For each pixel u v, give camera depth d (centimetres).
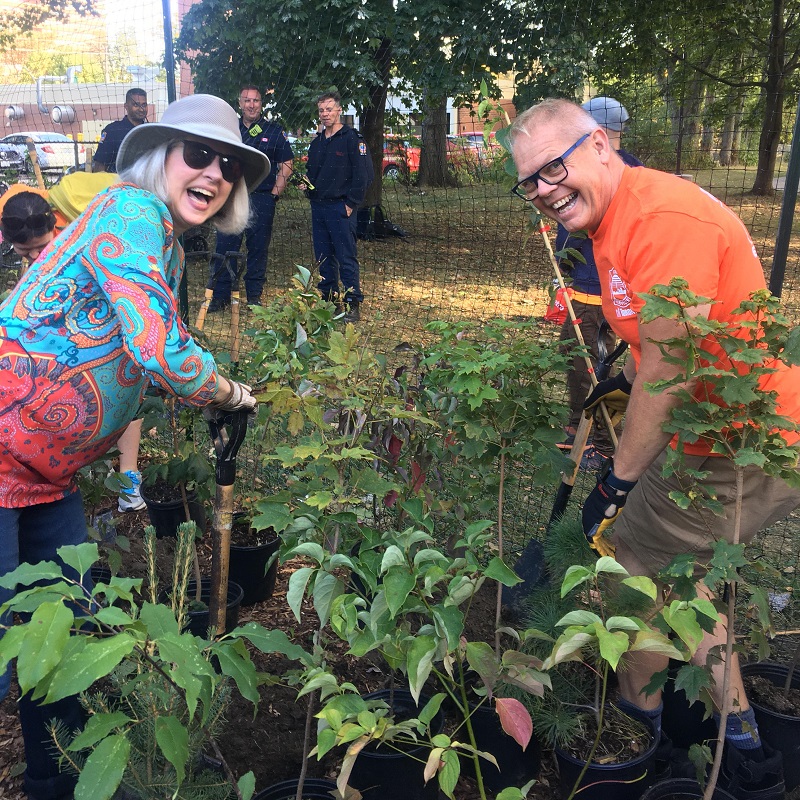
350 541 229
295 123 975
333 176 775
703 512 224
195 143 198
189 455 319
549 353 250
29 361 190
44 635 123
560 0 834
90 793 129
